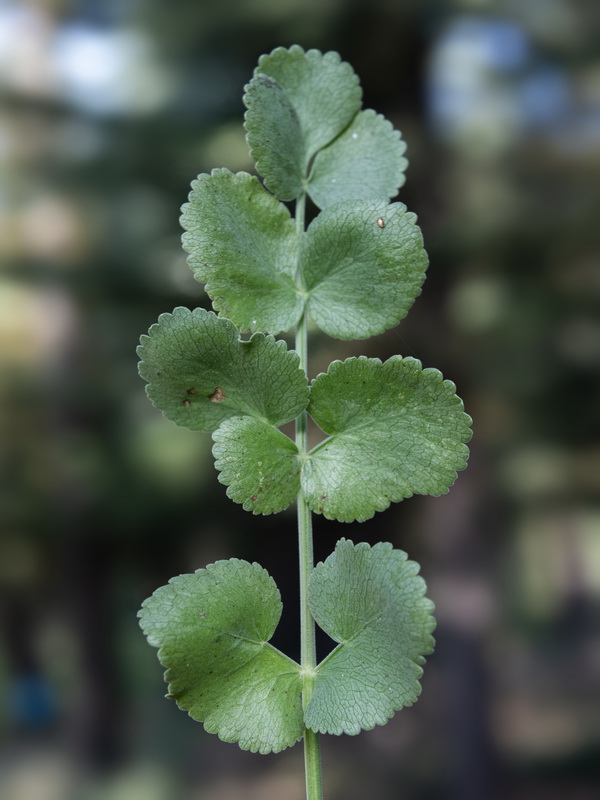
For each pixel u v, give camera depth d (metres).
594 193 1.94
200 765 1.94
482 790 1.86
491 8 1.89
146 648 2.13
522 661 2.00
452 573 1.93
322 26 1.84
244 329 0.22
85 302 2.03
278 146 0.22
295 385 0.21
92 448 2.00
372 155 0.23
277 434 0.21
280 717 0.20
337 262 0.22
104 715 2.06
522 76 2.01
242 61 1.91
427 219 1.92
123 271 1.98
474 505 1.92
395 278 0.21
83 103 2.02
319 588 0.21
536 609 2.05
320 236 0.22
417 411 0.21
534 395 1.91
